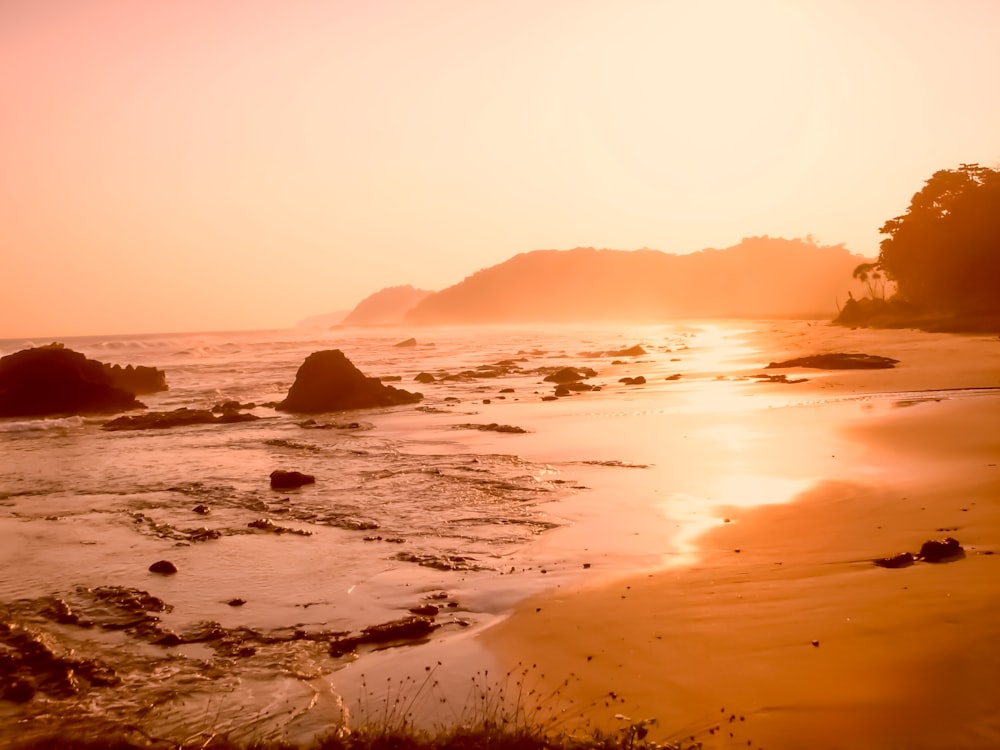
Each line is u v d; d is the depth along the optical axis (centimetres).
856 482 1664
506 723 739
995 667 712
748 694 742
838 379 3784
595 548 1349
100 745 766
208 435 3034
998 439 1980
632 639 908
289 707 835
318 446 2639
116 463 2414
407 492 1859
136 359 8725
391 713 799
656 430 2602
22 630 1070
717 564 1189
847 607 919
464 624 1041
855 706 688
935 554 1091
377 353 9581
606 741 677
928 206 9519
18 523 1658
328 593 1189
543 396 3938
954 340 5678
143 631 1064
